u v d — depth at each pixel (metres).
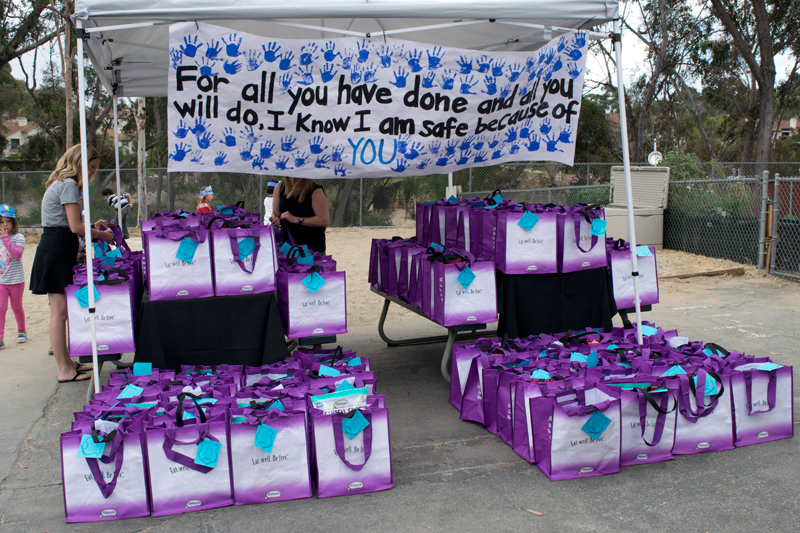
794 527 2.55
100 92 24.73
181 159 3.57
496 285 4.10
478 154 3.98
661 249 11.01
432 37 5.47
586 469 3.02
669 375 3.28
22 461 3.36
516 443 3.31
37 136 28.17
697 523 2.60
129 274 3.77
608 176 19.39
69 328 3.58
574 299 4.21
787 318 6.18
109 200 6.48
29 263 11.52
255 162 3.69
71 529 2.65
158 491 2.73
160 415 2.80
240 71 3.55
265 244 3.69
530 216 4.01
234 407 2.99
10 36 21.53
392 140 3.83
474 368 3.73
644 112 26.17
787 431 3.43
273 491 2.85
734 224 9.62
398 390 4.43
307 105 3.67
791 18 23.73
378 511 2.75
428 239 5.02
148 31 4.75
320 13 3.47
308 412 2.98
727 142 32.78
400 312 7.05
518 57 3.84
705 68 27.06
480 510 2.74
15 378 4.80
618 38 3.81
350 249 12.62
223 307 3.64
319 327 3.78
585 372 3.31
